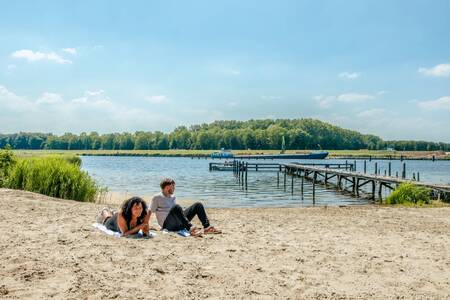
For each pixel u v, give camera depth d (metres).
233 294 5.02
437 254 7.48
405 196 19.77
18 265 5.73
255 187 35.34
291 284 5.49
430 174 59.25
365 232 9.77
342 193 31.92
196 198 26.08
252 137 191.62
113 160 116.25
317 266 6.43
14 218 9.61
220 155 115.19
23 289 4.84
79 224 9.15
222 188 33.81
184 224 8.76
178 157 146.62
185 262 6.37
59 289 4.90
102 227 8.68
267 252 7.27
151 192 28.84
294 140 188.62
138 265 6.07
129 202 8.09
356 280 5.77
